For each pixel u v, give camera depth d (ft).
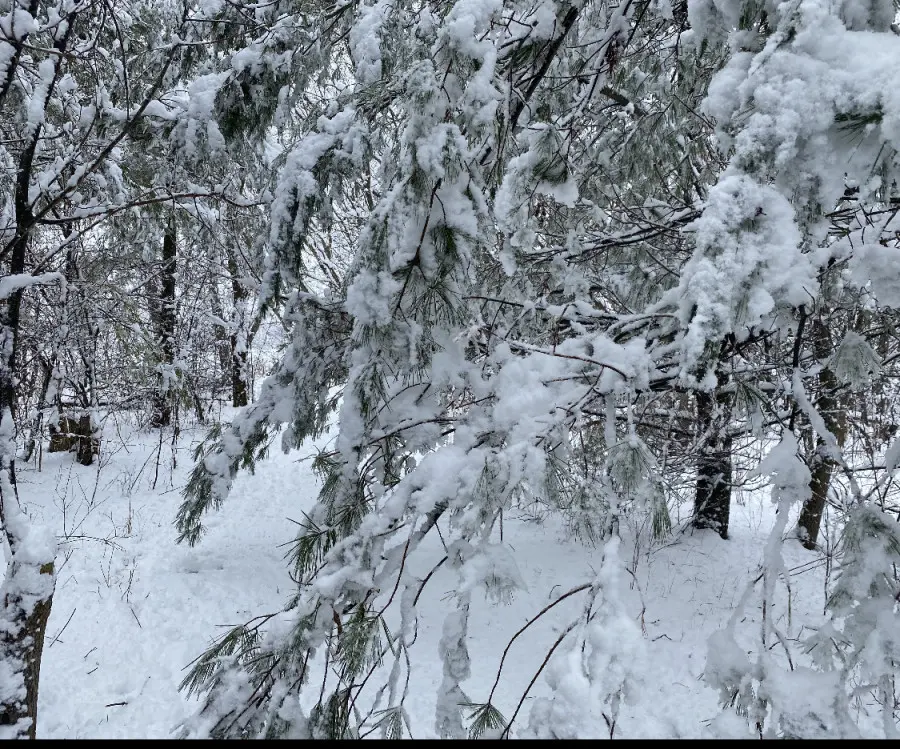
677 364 6.27
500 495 4.79
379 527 5.12
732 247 3.92
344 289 9.09
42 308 21.06
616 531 4.63
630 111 12.42
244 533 27.86
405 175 5.19
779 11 3.90
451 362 5.91
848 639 4.42
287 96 9.82
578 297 10.71
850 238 5.53
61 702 15.53
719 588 20.83
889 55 3.55
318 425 9.46
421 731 14.70
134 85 11.67
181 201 11.57
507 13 7.04
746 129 3.86
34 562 8.70
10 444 8.97
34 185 9.21
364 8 8.94
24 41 7.89
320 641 4.96
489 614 20.67
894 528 4.59
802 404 5.31
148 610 20.15
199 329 41.22
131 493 30.66
